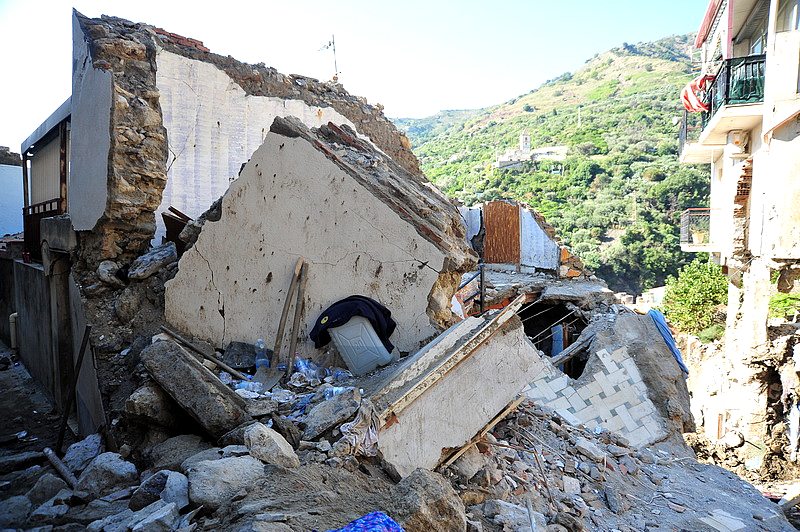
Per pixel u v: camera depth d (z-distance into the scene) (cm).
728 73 1295
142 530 319
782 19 1331
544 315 1241
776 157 1207
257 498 334
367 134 1209
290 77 1129
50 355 1093
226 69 1013
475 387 483
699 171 4822
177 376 490
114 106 805
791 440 1273
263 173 668
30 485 523
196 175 964
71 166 993
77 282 877
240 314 679
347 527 296
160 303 765
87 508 400
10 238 1823
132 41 879
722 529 556
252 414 465
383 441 430
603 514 523
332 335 590
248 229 678
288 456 392
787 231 1194
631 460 692
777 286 1303
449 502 350
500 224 1555
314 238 634
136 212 830
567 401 856
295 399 531
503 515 433
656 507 585
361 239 611
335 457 406
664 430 862
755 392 1347
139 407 494
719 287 2208
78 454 564
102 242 827
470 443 488
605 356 926
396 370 511
